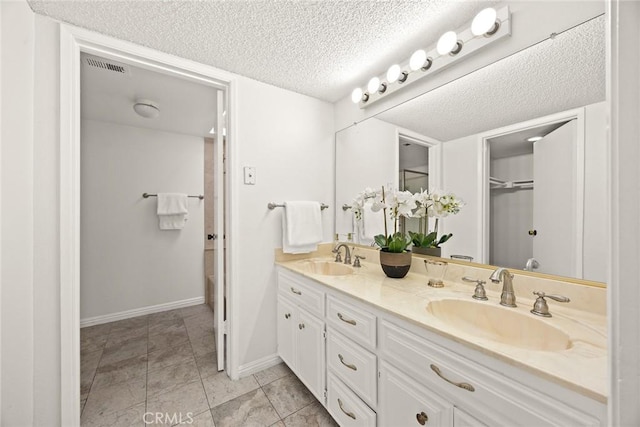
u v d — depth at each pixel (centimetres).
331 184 212
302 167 196
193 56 148
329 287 127
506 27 107
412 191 152
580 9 92
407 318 87
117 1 108
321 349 133
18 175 107
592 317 86
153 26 124
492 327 97
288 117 189
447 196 133
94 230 248
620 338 35
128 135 266
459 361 73
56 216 118
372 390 102
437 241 139
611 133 36
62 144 118
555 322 83
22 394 107
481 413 69
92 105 217
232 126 165
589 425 51
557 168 98
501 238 115
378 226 177
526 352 65
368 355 104
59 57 118
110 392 152
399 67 146
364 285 125
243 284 169
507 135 112
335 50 143
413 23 123
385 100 167
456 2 110
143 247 272
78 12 114
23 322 108
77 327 123
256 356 174
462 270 126
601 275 88
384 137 168
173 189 290
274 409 139
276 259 183
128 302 264
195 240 304
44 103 115
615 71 36
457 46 123
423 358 83
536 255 104
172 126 271
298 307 155
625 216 35
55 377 117
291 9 114
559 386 56
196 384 159
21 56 107
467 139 126
